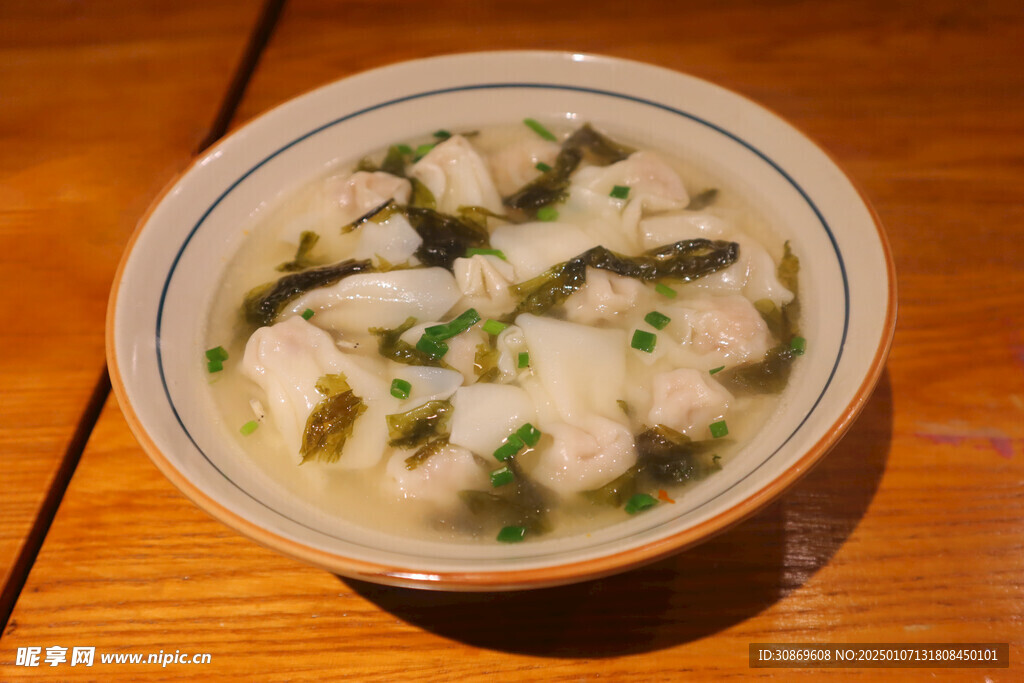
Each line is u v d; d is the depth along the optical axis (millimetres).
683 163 428
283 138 416
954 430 374
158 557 355
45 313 415
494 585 292
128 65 517
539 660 335
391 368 375
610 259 393
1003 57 502
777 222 394
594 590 345
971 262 419
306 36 531
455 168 425
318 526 326
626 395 372
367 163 439
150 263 366
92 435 383
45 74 515
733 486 319
